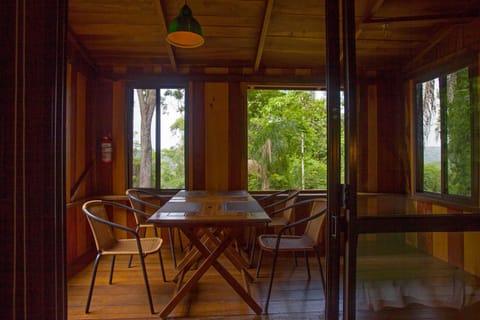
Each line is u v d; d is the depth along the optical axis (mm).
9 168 1052
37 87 1094
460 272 1577
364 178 1465
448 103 2375
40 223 1096
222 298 2586
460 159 2215
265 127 4570
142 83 4293
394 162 2328
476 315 1662
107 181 4266
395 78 2441
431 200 1831
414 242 1474
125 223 4172
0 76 1048
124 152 4266
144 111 4328
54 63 1136
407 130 2443
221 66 4266
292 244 2705
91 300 2545
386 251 1447
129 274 3148
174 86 4324
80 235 3738
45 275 1105
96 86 4199
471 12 2170
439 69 2434
